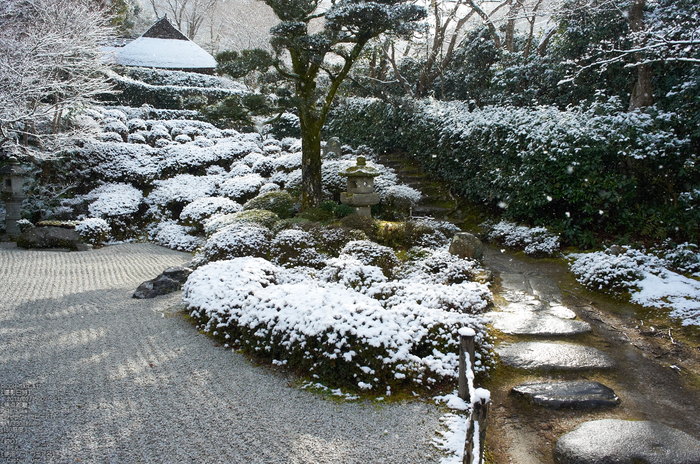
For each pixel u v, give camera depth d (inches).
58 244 350.9
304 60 354.0
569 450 110.0
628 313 206.5
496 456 113.0
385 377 137.5
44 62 410.3
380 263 235.0
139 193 458.0
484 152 365.7
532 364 158.1
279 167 486.3
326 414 123.6
